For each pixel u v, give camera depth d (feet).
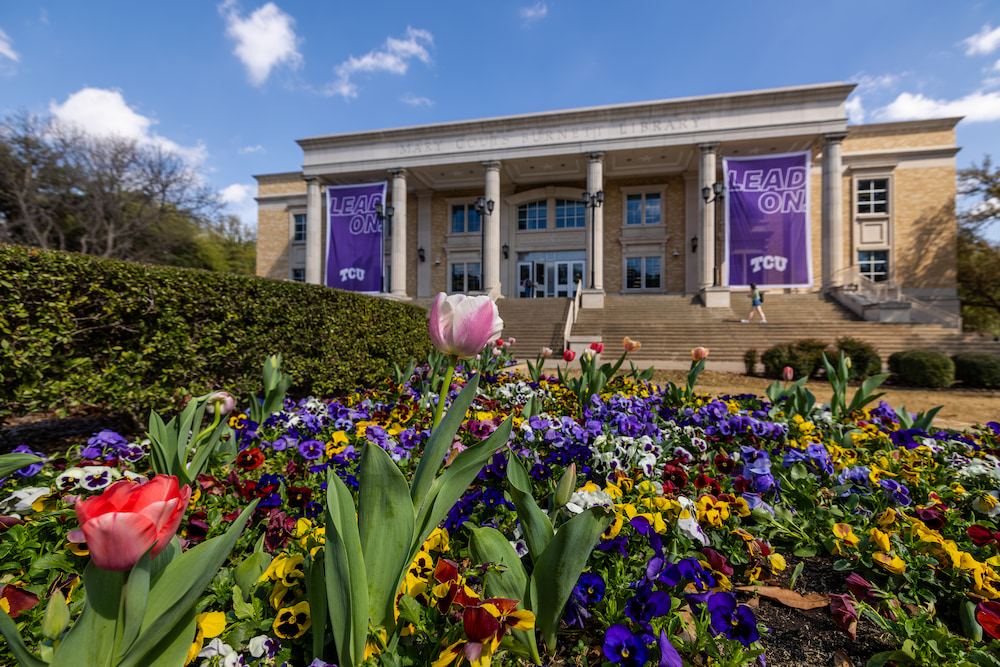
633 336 56.90
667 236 86.33
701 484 8.27
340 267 81.15
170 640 3.47
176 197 94.53
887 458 10.18
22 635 4.31
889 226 80.28
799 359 40.06
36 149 81.30
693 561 5.52
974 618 5.35
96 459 8.42
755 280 67.67
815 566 7.04
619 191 89.25
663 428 12.16
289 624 4.48
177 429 7.95
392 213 80.79
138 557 2.75
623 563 6.05
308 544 5.44
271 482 7.07
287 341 18.81
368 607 3.97
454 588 4.50
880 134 81.15
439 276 95.96
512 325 64.59
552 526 5.07
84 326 12.55
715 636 4.83
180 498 2.99
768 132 70.64
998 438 12.90
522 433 9.88
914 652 4.86
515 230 93.76
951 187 78.18
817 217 81.71
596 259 73.87
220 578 5.02
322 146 86.43
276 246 105.19
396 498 4.19
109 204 86.94
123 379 13.20
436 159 81.92
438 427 4.48
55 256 11.79
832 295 65.87
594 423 10.19
